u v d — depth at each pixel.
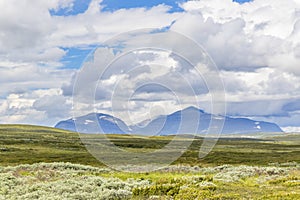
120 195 24.45
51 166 39.12
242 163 56.69
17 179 30.03
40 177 32.16
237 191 24.92
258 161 60.59
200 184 26.88
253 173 35.88
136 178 32.50
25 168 38.50
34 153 75.75
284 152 92.88
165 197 23.16
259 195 23.28
